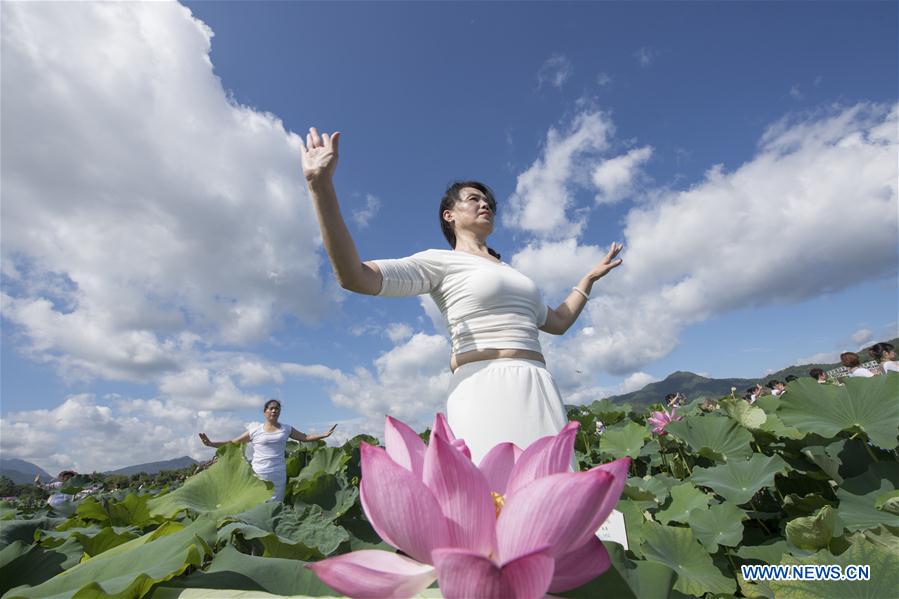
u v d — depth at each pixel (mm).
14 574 1515
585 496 573
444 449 632
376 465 653
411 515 616
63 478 9289
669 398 6191
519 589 517
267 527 1900
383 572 612
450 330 1938
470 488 627
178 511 2719
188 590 1093
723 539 2088
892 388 2398
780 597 1495
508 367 1734
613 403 6434
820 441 2586
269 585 1112
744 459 2893
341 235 1307
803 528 1862
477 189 2260
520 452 841
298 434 6488
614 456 3830
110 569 1289
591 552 655
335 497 2805
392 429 819
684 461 3426
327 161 1240
